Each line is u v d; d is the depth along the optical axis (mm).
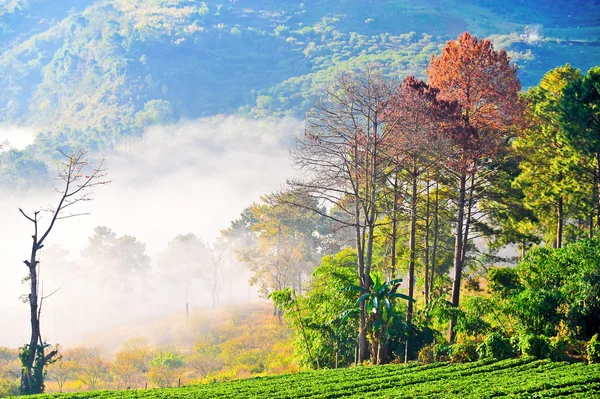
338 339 42969
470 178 45000
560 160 44312
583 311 35656
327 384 31781
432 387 28594
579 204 44406
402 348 40156
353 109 38812
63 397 31922
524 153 45250
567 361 32500
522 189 43875
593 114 41438
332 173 38906
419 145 38000
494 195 43438
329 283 43688
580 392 25891
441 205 46000
